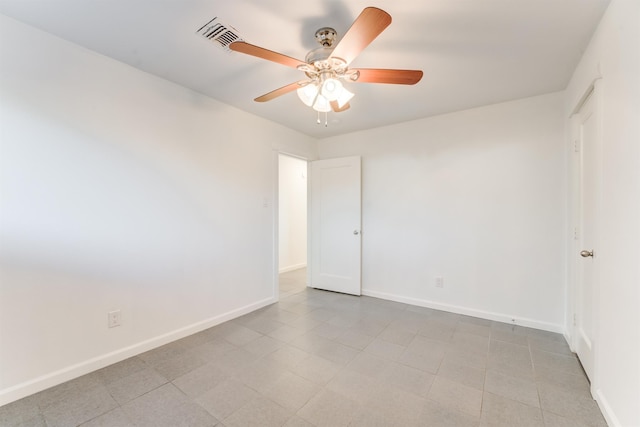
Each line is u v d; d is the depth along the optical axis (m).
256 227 3.32
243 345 2.44
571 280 2.43
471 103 2.94
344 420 1.56
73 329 1.95
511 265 2.91
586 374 1.99
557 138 2.69
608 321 1.55
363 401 1.72
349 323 2.92
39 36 1.81
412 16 1.64
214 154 2.85
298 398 1.75
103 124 2.09
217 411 1.63
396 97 2.78
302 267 5.95
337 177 4.02
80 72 1.98
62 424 1.52
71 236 1.94
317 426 1.52
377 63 2.16
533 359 2.21
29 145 1.78
